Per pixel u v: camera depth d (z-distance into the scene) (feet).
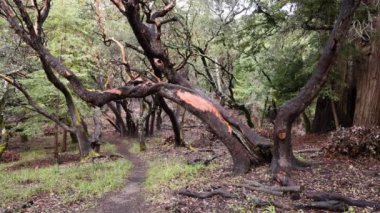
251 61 64.54
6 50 56.13
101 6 71.97
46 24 56.85
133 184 35.17
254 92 74.08
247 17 50.11
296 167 28.71
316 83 27.66
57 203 28.99
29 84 55.47
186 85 36.32
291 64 50.85
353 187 24.48
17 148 80.79
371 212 20.51
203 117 32.30
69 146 79.61
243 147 31.68
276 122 28.86
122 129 93.50
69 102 53.36
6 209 27.55
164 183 32.01
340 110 52.08
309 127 64.13
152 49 35.17
